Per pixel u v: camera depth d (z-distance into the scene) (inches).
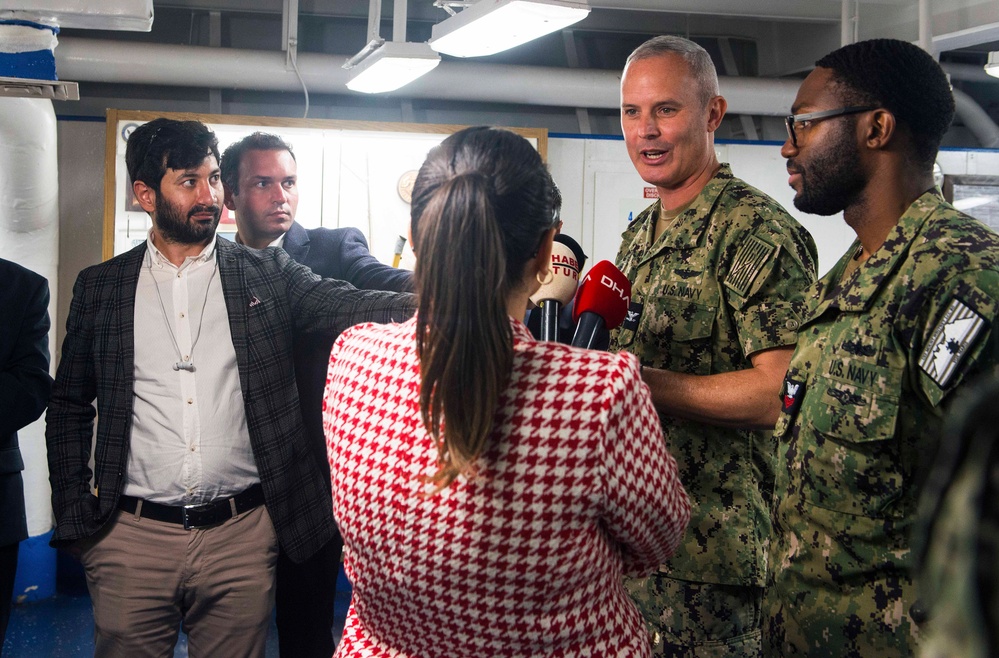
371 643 46.4
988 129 225.8
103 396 85.6
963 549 14.4
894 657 50.8
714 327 71.3
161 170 85.1
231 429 86.2
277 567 101.9
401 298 85.7
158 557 83.8
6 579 102.1
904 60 56.1
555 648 42.1
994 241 50.5
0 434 96.7
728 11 210.1
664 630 73.6
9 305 101.3
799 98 59.9
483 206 39.1
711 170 77.9
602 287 59.6
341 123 176.6
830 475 54.2
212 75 189.8
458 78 199.6
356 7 208.5
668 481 42.6
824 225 208.8
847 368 53.9
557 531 40.0
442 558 40.9
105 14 106.7
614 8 211.6
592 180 201.0
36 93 110.7
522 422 39.9
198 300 87.5
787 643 57.0
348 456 43.8
